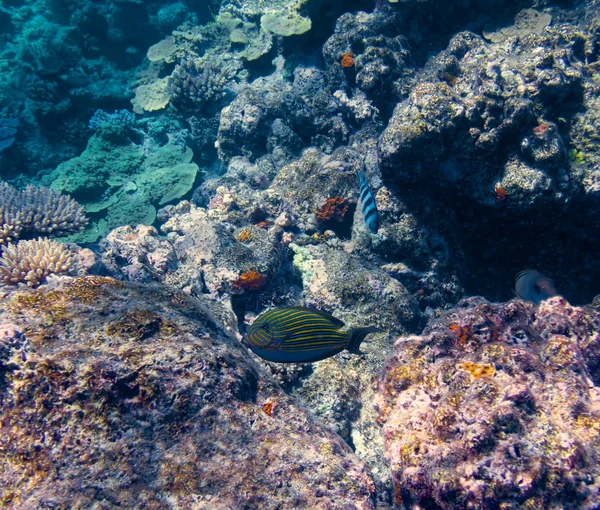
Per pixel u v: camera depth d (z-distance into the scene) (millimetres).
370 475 912
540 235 1663
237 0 4008
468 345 1008
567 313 995
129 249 1763
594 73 1698
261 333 734
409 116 1484
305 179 2178
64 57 3777
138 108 3676
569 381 829
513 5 2439
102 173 3201
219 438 824
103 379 790
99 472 742
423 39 2637
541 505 693
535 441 738
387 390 1023
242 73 3467
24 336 819
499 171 1486
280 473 818
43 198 2188
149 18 4461
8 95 4059
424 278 1704
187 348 878
